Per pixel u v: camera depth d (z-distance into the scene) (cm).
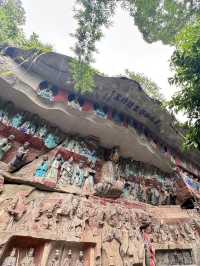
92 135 1366
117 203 1188
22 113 1222
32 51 1195
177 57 769
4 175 990
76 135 1339
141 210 1236
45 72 1248
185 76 751
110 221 1053
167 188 1508
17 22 1460
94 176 1266
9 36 1291
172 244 1111
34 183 1027
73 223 942
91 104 1347
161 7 1257
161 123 1505
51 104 1225
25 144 1130
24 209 909
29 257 815
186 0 1191
